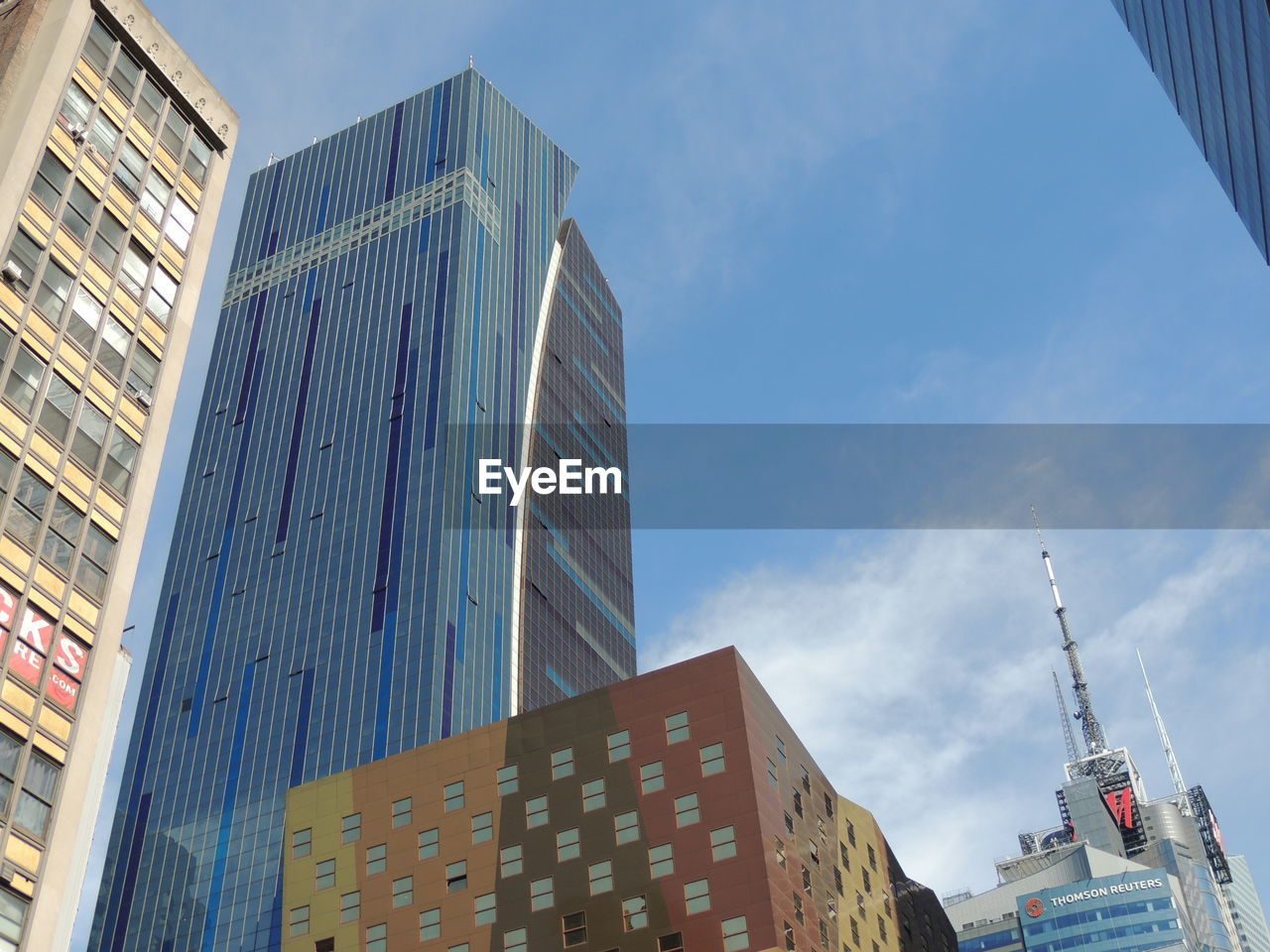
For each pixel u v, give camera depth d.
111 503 68.56
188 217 82.88
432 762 116.38
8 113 71.69
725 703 108.44
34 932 55.72
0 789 56.66
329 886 112.81
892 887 127.69
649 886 101.81
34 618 61.31
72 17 77.44
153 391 74.69
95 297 72.50
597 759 110.00
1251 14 101.25
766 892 98.25
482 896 106.62
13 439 63.78
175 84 85.12
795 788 111.44
